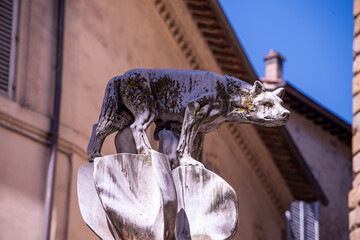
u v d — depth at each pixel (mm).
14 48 10328
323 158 21844
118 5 11898
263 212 17922
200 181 2990
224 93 3240
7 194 9492
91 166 3055
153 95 3203
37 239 9570
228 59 13828
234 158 16344
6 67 10148
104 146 8750
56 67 10570
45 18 10742
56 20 10820
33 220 9633
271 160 17344
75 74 10586
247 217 16688
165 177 2920
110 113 3191
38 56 10484
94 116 10805
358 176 6887
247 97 3240
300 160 17062
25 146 9875
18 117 9883
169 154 3109
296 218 20766
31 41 10492
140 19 12484
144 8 12625
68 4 10922
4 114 9742
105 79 11180
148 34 12703
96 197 3020
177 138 3154
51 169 9859
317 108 21062
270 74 21891
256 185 17594
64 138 10156
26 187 9727
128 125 3207
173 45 13555
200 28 13375
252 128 16125
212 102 3172
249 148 16719
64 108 10367
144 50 12508
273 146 16828
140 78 3191
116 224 2865
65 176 10000
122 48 11789
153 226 2859
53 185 9820
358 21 7281
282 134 16141
